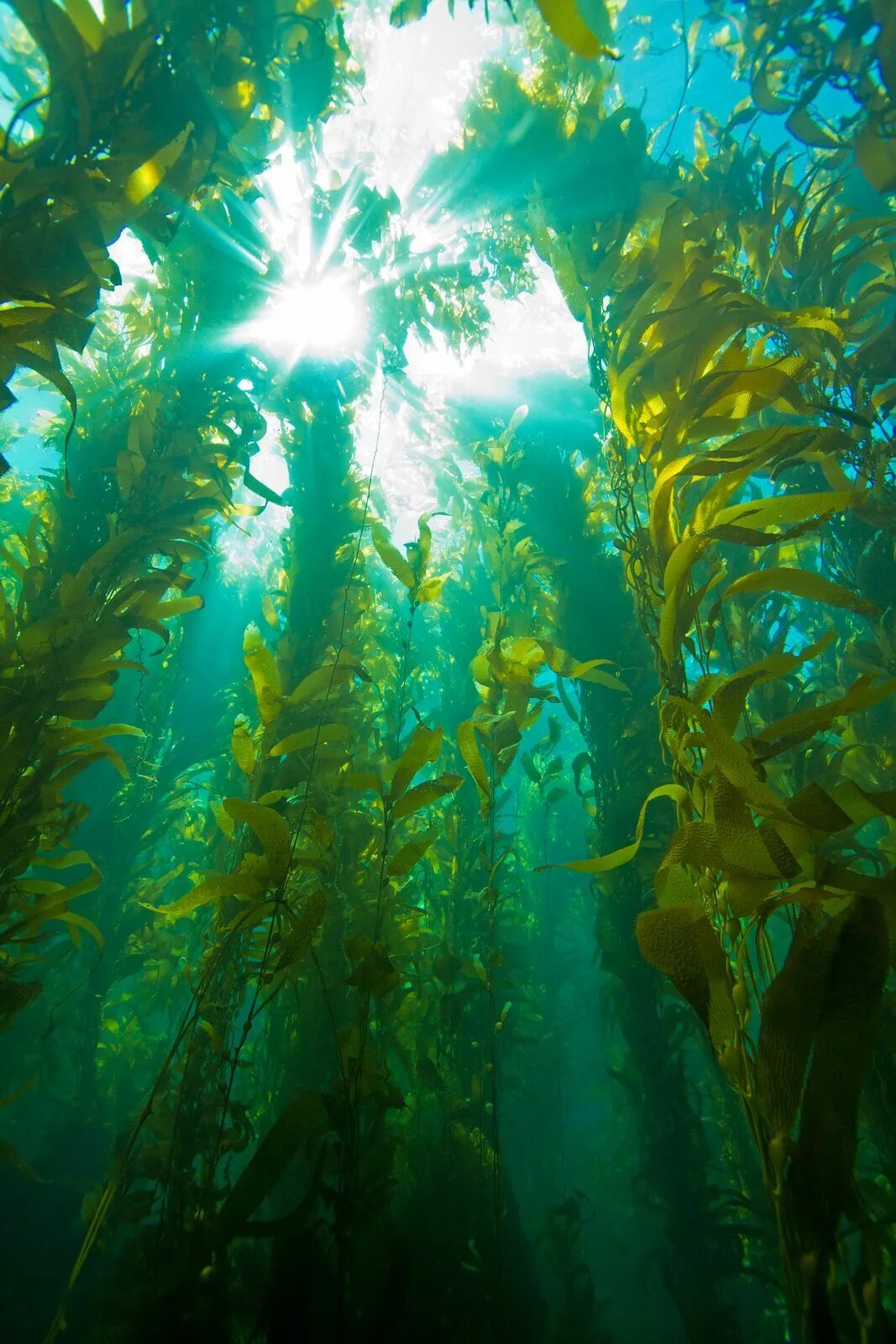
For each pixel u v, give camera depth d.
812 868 1.00
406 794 2.01
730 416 1.54
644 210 2.50
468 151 3.23
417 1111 3.27
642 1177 2.87
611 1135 4.82
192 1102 1.92
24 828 1.77
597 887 3.16
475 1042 3.16
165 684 4.47
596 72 2.91
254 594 5.76
